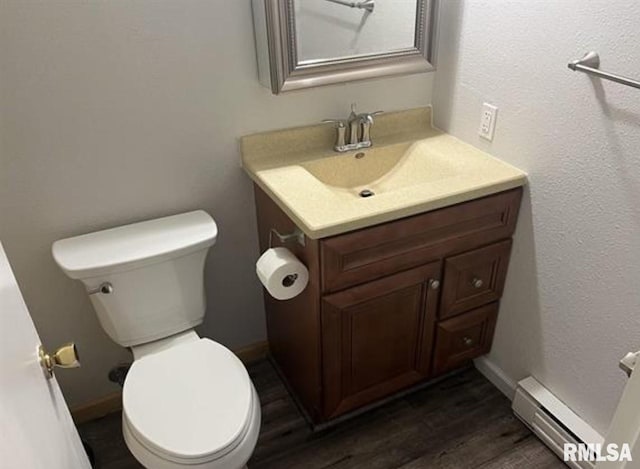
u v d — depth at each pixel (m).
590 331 1.50
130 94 1.46
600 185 1.33
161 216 1.67
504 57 1.52
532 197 1.56
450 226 1.53
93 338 1.76
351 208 1.39
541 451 1.71
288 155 1.72
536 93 1.44
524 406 1.76
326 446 1.75
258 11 1.46
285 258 1.46
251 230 1.85
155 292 1.55
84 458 1.14
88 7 1.31
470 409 1.87
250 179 1.75
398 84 1.80
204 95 1.55
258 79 1.60
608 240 1.36
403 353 1.74
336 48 1.56
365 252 1.44
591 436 1.56
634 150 1.22
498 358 1.93
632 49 1.16
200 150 1.62
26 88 1.33
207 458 1.25
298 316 1.65
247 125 1.65
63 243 1.52
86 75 1.38
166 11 1.40
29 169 1.43
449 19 1.68
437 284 1.63
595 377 1.53
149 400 1.38
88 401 1.87
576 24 1.28
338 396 1.70
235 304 1.97
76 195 1.52
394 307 1.61
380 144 1.79
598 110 1.28
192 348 1.55
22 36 1.28
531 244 1.62
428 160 1.73
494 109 1.61
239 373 1.46
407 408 1.88
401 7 1.60
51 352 1.72
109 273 1.45
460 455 1.71
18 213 1.47
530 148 1.52
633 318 1.35
